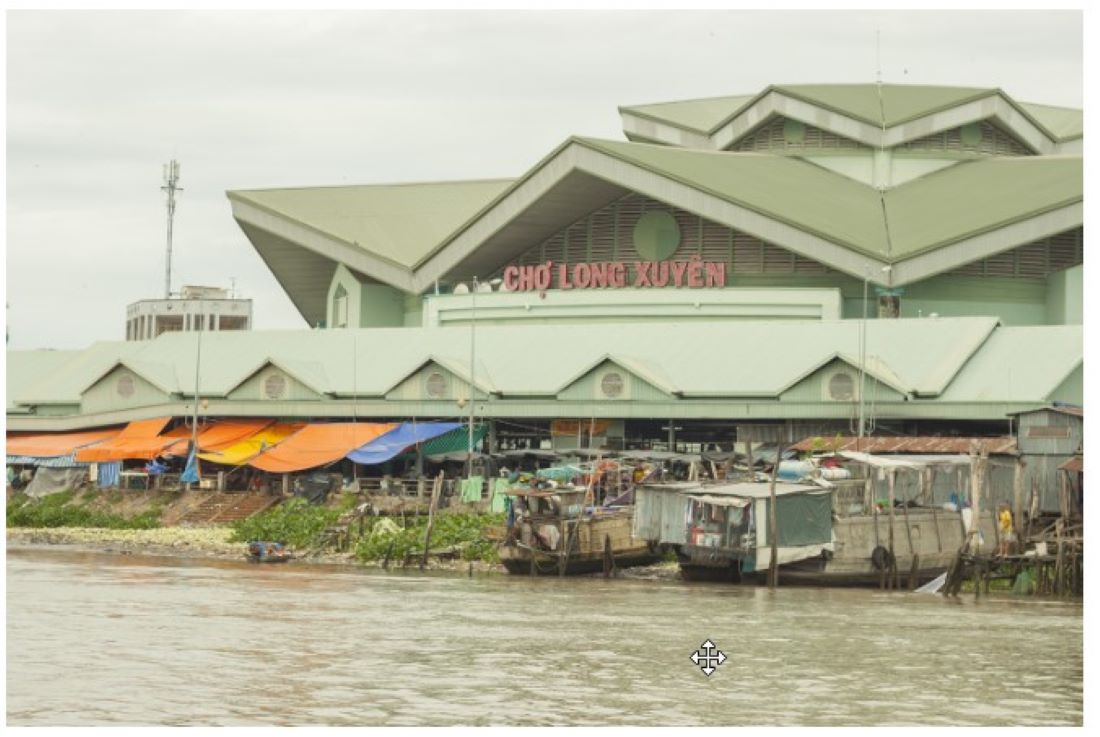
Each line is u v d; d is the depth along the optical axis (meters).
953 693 44.44
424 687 44.25
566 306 100.19
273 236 117.75
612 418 90.81
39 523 90.81
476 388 92.62
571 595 62.34
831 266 93.75
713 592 63.72
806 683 45.41
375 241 112.31
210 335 106.44
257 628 53.41
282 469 90.38
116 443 99.81
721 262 98.75
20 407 109.81
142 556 77.62
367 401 95.25
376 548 75.25
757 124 110.75
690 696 43.56
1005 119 109.19
